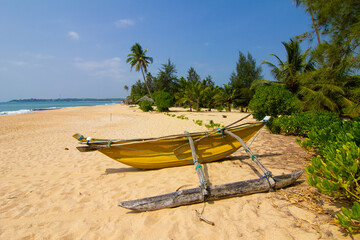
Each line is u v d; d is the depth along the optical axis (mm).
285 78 16859
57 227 2881
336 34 6203
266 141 7562
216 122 14664
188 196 3158
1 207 3480
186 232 2572
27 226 2928
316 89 12141
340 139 3582
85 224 2910
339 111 11758
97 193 3881
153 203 3072
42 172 5375
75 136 4465
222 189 3219
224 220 2742
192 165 5191
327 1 6176
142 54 40000
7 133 12609
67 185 4363
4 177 5035
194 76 54281
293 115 8859
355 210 1945
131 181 4395
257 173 4375
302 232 2357
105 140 4684
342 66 6703
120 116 24578
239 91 29672
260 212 2848
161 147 4797
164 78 51250
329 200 2934
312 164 2932
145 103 31578
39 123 17938
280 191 3373
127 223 2877
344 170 2471
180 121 15992
